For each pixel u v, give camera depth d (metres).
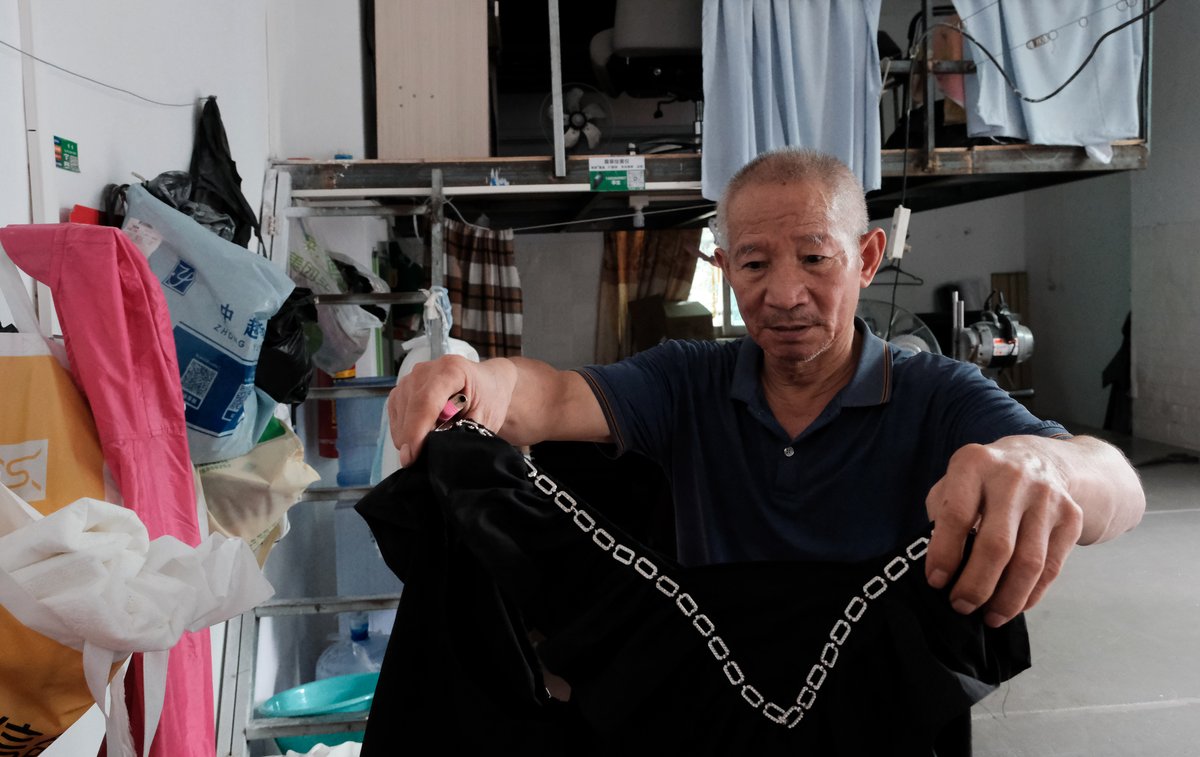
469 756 0.87
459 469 0.91
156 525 1.18
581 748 0.90
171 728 1.25
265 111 3.34
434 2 4.13
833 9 4.16
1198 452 7.02
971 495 0.70
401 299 2.39
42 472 1.05
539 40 7.20
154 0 2.03
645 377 1.33
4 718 0.91
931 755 0.78
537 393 1.22
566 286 8.09
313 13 3.90
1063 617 3.84
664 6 4.45
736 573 0.88
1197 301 7.11
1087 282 8.68
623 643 0.88
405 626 0.89
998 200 9.36
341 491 2.19
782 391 1.28
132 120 1.88
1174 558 4.54
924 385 1.23
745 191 1.19
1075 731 2.92
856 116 4.21
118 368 1.12
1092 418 8.67
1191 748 2.80
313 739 2.41
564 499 0.91
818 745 0.86
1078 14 4.29
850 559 1.21
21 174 1.37
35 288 1.36
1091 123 4.35
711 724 0.88
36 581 0.89
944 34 4.40
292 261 2.96
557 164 3.87
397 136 4.16
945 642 0.79
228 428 1.64
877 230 1.29
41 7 1.44
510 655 0.88
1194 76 6.97
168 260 1.63
